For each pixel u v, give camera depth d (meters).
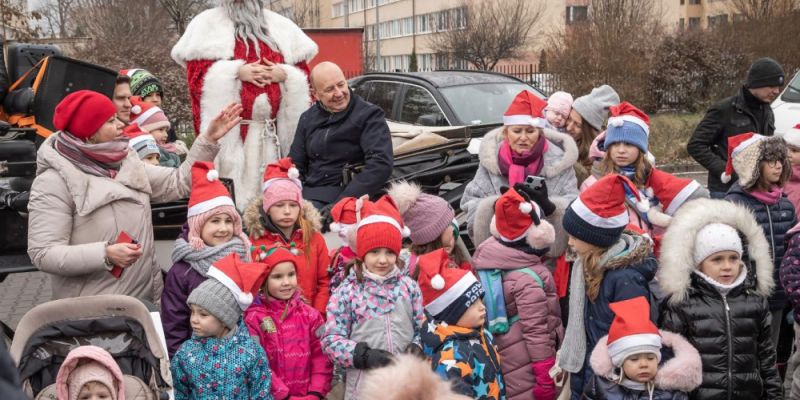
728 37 22.84
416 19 59.91
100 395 3.10
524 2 40.94
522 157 5.05
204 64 5.68
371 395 2.31
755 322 3.82
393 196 4.44
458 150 6.50
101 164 3.99
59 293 3.95
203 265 3.92
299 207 4.51
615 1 23.31
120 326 3.45
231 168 5.73
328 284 4.57
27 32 17.97
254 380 3.69
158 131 6.10
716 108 6.45
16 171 4.90
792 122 10.43
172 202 5.14
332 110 5.41
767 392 3.87
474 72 9.52
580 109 5.70
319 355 4.04
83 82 5.58
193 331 3.68
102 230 3.93
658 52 22.62
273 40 5.83
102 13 27.38
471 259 4.70
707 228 3.84
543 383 4.13
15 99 5.58
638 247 3.91
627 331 3.54
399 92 9.26
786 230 5.03
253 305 3.99
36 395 3.26
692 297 3.85
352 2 71.12
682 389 3.61
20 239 4.58
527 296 4.16
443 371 3.50
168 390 3.40
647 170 4.90
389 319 3.87
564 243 4.66
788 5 23.25
